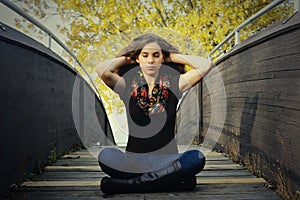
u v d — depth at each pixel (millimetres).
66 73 4992
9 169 2570
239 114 3834
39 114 3520
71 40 8727
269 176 2793
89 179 3021
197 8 8367
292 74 2324
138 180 2484
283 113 2480
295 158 2240
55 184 2820
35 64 3369
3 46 2473
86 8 8617
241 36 7996
